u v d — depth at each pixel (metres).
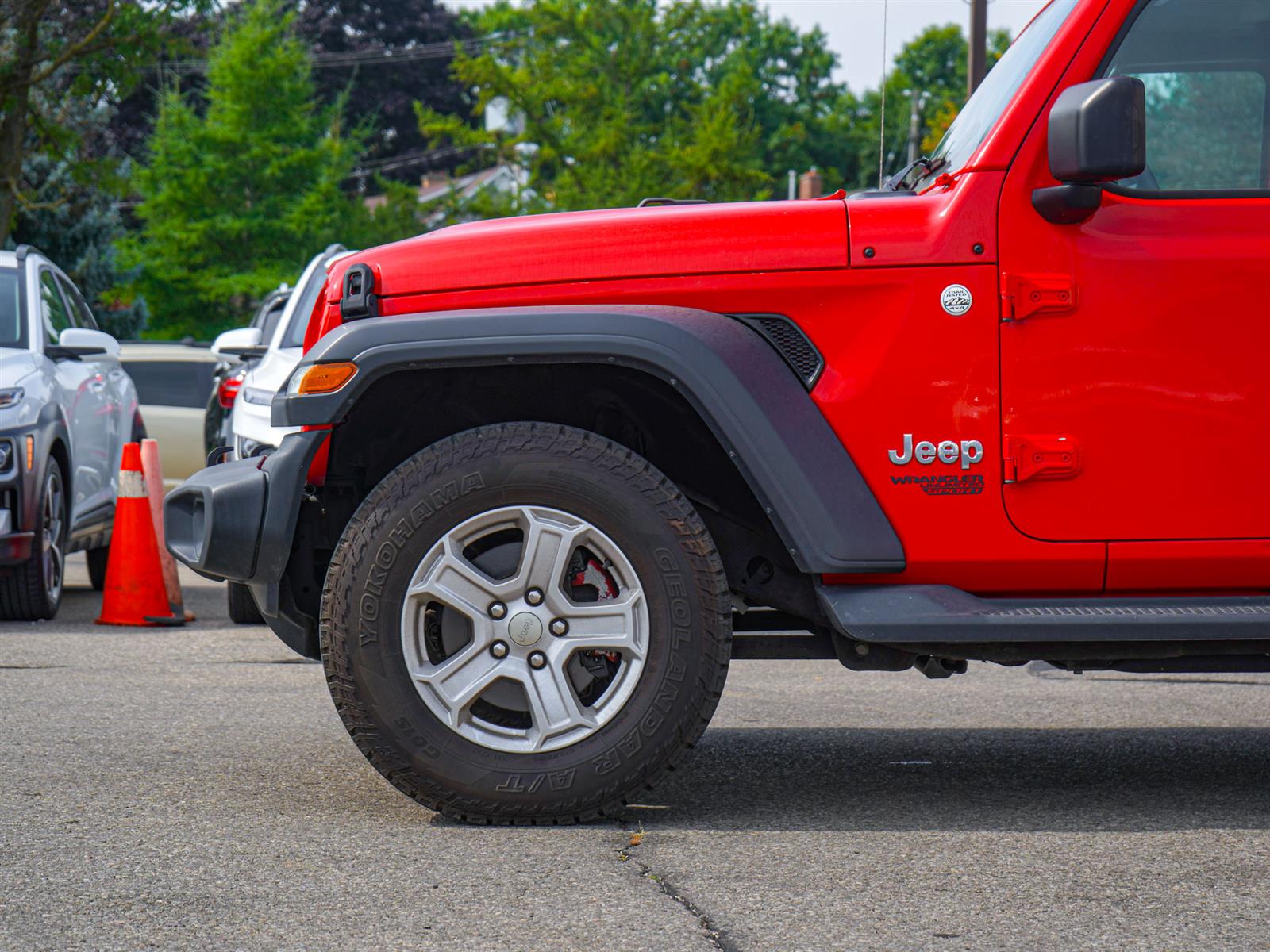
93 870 3.37
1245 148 3.73
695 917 3.05
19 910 3.09
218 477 3.84
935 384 3.65
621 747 3.67
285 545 3.74
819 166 69.62
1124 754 4.80
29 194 33.38
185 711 5.38
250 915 3.06
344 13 69.00
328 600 3.69
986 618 3.59
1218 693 6.05
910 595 3.63
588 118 53.22
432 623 3.80
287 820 3.82
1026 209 3.67
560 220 3.81
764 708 5.66
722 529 3.98
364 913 3.07
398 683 3.67
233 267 44.25
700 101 59.56
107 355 9.10
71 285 10.30
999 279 3.65
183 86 52.84
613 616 3.69
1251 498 3.67
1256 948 2.88
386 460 4.07
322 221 43.91
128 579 8.07
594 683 3.82
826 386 3.66
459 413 4.04
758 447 3.58
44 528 8.14
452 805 3.71
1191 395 3.66
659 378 3.71
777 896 3.19
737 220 3.73
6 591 8.09
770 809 4.01
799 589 3.92
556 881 3.29
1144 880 3.33
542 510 3.68
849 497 3.61
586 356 3.59
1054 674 6.52
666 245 3.71
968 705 5.73
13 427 7.91
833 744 4.96
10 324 8.77
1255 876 3.37
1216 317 3.66
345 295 3.75
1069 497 3.66
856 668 3.89
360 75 67.81
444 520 3.67
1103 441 3.65
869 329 3.68
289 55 44.69
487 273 3.72
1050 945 2.89
